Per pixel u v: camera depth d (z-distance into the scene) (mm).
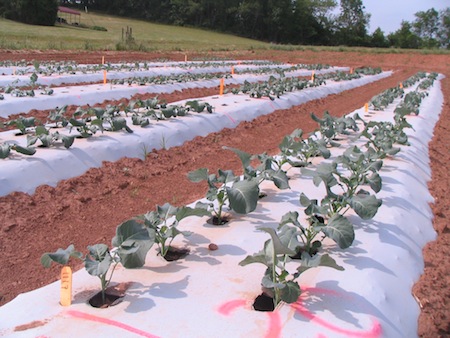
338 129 8695
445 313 3883
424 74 27328
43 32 41406
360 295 3594
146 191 6574
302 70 28781
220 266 3963
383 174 6816
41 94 12055
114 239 3598
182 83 16531
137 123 8805
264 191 5926
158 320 3195
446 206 6547
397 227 5004
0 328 3109
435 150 9844
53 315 3232
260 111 12414
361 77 25469
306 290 3611
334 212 4797
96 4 81312
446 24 110000
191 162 8055
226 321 3211
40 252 4742
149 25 72375
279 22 78125
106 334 3031
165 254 4078
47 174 6387
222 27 80750
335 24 83938
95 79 16797
